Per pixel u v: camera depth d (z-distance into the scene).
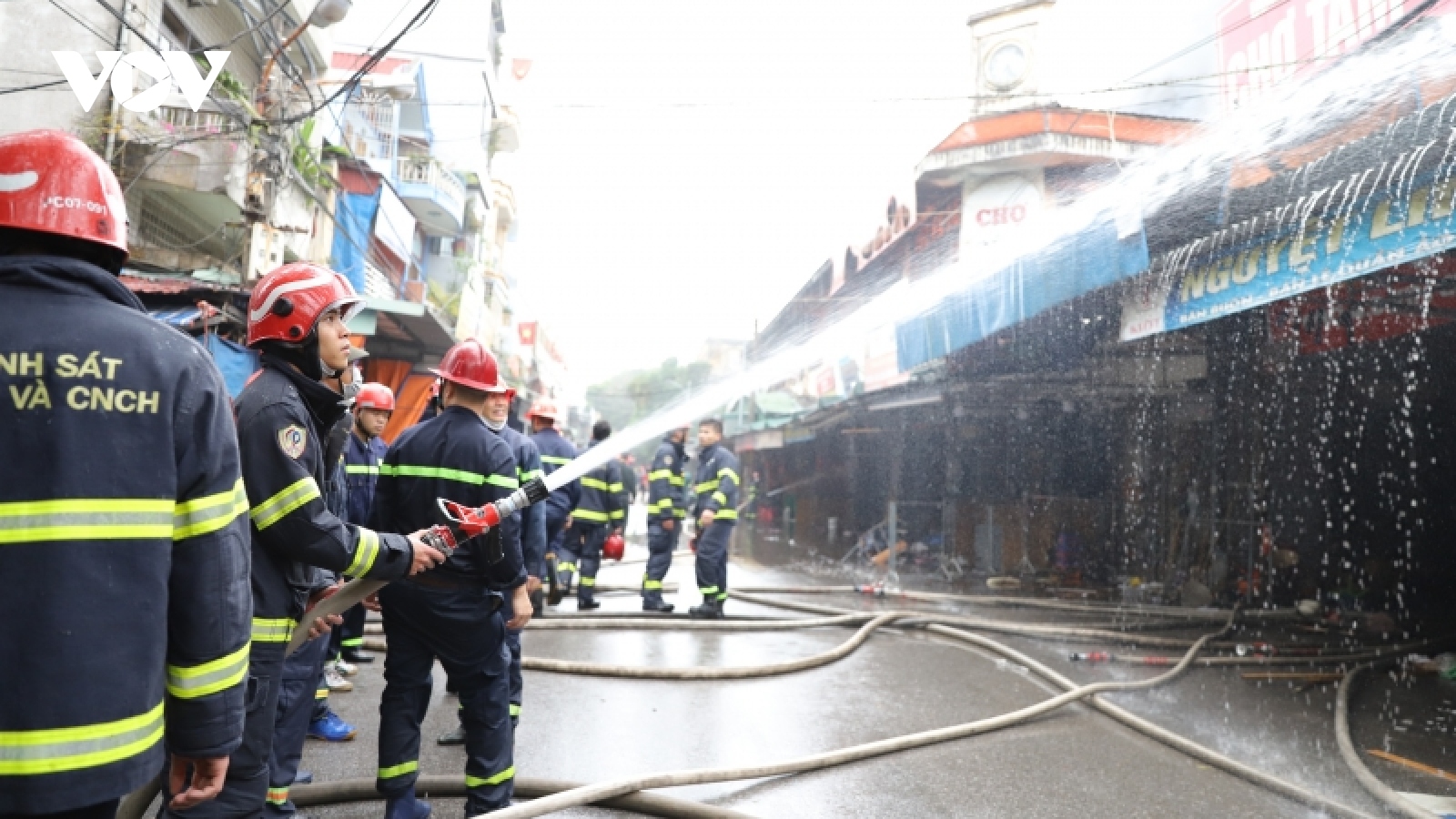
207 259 11.02
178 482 1.49
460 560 2.88
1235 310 6.26
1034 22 12.16
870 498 16.16
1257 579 9.04
